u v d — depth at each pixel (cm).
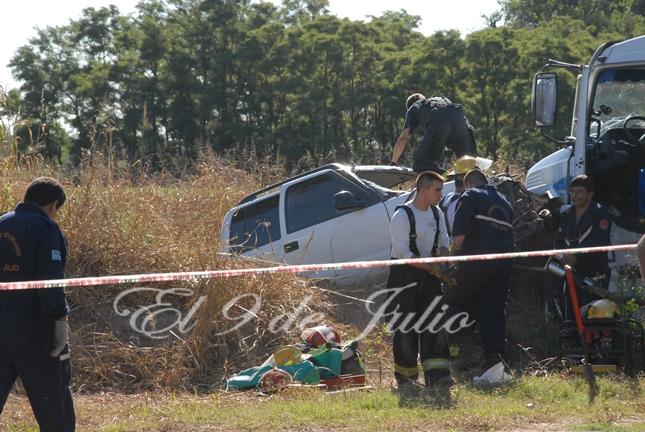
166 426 1168
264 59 7400
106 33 8644
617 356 1468
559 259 1612
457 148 1991
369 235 1889
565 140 1806
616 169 1719
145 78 7675
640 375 1427
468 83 6625
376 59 7206
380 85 6969
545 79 1742
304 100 7088
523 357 1620
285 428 1141
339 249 1903
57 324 954
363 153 6750
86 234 1722
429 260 1291
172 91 7662
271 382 1388
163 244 1755
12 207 1788
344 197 1861
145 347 1554
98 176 1891
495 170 2470
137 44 8044
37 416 983
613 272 1614
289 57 7325
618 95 1716
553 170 1814
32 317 970
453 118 1972
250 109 7481
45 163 1956
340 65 7162
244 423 1165
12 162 1869
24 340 966
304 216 1950
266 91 7331
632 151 1708
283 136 7219
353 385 1421
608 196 1722
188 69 7694
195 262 1697
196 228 1945
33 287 939
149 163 2355
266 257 1870
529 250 1798
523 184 1880
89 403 1352
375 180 2111
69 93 7869
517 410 1206
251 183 2595
